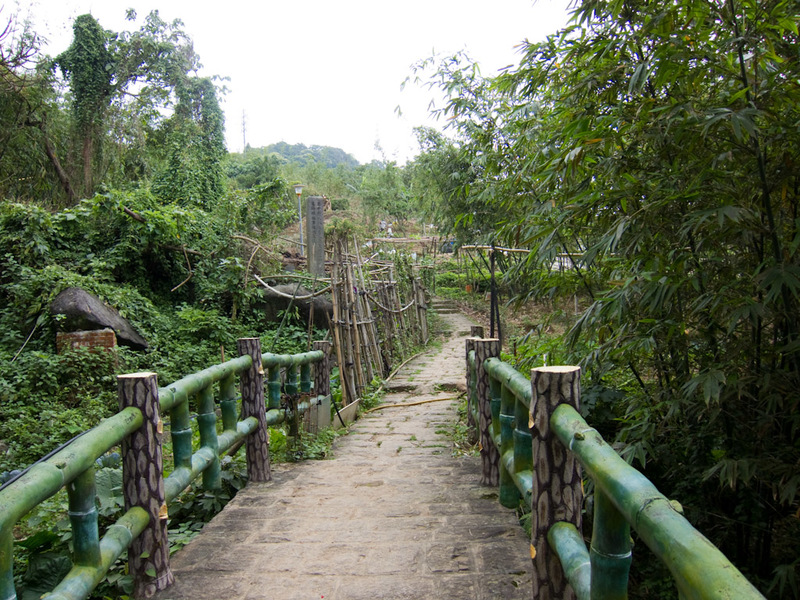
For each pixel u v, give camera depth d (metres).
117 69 16.05
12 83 12.50
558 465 1.93
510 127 4.45
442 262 18.81
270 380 4.53
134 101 16.91
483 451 3.71
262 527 3.09
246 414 3.94
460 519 3.11
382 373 8.57
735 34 2.21
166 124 17.72
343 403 6.59
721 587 0.86
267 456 3.97
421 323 12.21
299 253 15.30
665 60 2.33
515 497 3.23
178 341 9.68
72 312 8.27
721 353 2.69
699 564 0.93
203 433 3.32
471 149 5.27
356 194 28.12
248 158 35.62
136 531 2.30
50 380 7.39
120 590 2.44
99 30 15.88
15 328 8.49
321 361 5.67
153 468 2.46
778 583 2.51
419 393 7.92
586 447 1.55
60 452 1.88
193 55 17.88
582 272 3.38
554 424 1.85
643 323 2.72
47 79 13.36
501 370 2.97
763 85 2.34
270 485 3.84
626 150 2.61
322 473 4.11
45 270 8.83
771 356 2.46
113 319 8.75
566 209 2.94
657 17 2.36
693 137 2.35
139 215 10.43
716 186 2.26
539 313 10.55
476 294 16.52
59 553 2.73
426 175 7.73
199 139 17.52
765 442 2.56
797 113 2.26
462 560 2.62
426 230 22.38
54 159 14.30
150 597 2.41
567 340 3.03
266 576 2.54
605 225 2.97
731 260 2.51
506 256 6.09
